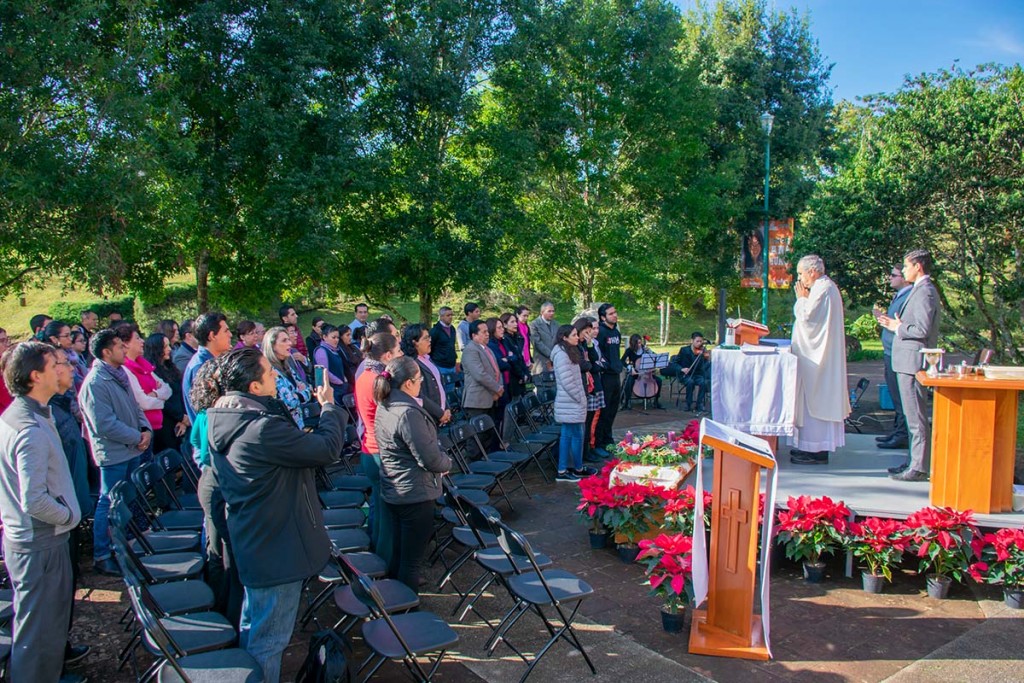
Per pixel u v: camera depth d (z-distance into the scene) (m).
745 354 6.09
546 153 17.25
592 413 8.65
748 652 4.13
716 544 4.36
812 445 6.40
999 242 13.63
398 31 14.60
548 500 7.31
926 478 5.93
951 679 3.90
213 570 3.97
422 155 14.45
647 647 4.30
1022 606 4.73
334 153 12.97
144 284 13.64
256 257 13.67
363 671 3.99
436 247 14.23
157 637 2.93
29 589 3.28
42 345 3.38
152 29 11.41
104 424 5.09
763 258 20.73
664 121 17.81
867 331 28.55
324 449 3.28
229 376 3.30
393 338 5.06
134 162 9.68
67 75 9.38
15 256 10.59
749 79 24.16
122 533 3.64
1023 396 11.12
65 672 3.98
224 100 12.66
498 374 8.32
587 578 5.36
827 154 26.30
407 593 3.90
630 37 17.12
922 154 13.75
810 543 5.09
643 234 17.62
